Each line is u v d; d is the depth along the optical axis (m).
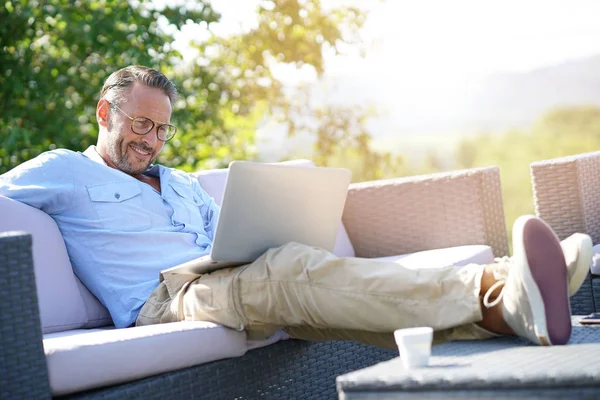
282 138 6.72
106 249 2.36
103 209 2.40
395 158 6.79
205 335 1.96
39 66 5.33
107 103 2.61
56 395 1.66
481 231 3.04
